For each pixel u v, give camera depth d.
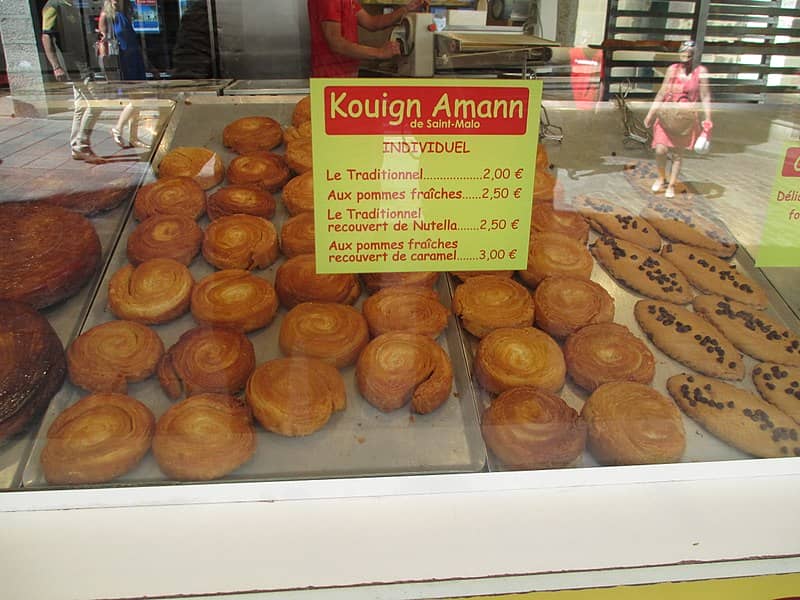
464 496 0.70
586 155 0.96
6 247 0.89
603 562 0.67
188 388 0.82
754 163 0.94
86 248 0.92
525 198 0.76
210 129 1.09
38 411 0.78
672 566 0.68
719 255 1.05
